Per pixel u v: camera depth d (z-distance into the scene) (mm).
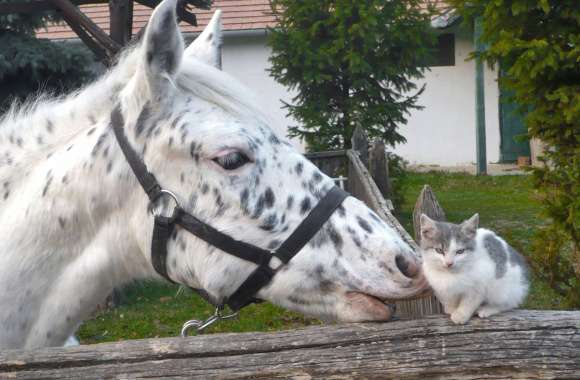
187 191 2498
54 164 2732
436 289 2139
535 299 6250
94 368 2080
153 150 2531
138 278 2744
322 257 2418
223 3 17875
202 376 2031
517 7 5477
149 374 2051
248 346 2045
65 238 2680
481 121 15820
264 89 17672
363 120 11273
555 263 5293
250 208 2445
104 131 2654
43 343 2719
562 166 5559
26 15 8852
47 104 3012
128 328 7051
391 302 2469
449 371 1973
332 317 2447
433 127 17688
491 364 1958
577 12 5395
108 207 2627
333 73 11664
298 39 11297
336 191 2514
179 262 2547
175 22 2443
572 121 5395
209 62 3023
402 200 11055
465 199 12898
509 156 17422
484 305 2061
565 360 1931
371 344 2014
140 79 2523
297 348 2033
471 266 2057
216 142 2441
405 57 11398
